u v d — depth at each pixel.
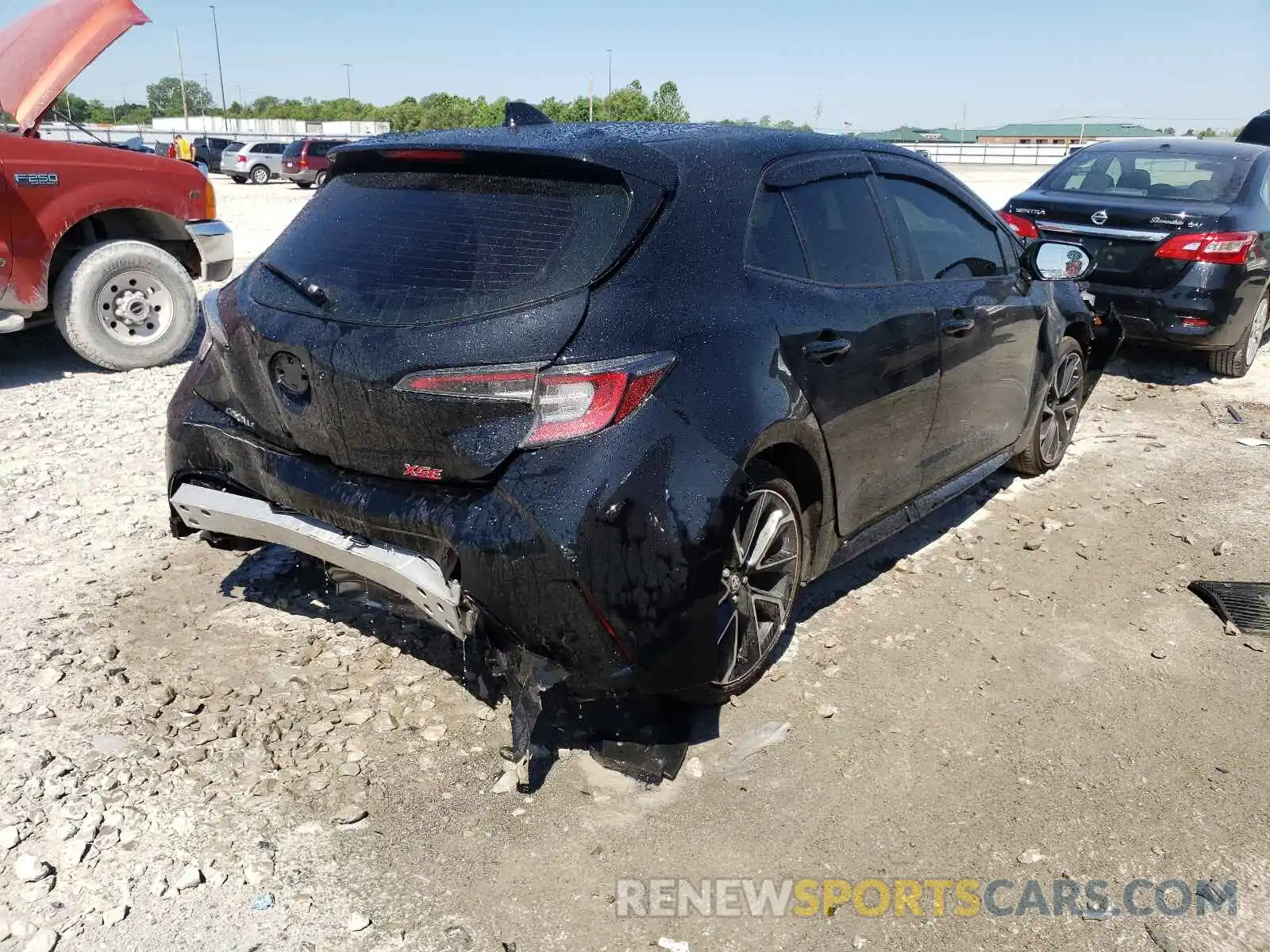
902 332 3.76
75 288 7.32
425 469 2.82
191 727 3.22
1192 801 3.01
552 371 2.68
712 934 2.50
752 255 3.23
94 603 3.97
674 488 2.74
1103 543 4.79
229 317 3.26
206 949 2.41
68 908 2.51
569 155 2.88
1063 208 7.65
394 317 2.85
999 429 4.78
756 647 3.35
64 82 7.50
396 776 3.02
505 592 2.68
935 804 2.98
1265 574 4.49
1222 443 6.28
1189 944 2.50
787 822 2.89
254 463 3.23
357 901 2.56
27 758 3.04
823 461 3.42
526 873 2.67
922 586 4.33
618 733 3.19
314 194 3.52
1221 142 8.36
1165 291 7.25
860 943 2.49
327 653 3.66
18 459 5.58
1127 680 3.65
